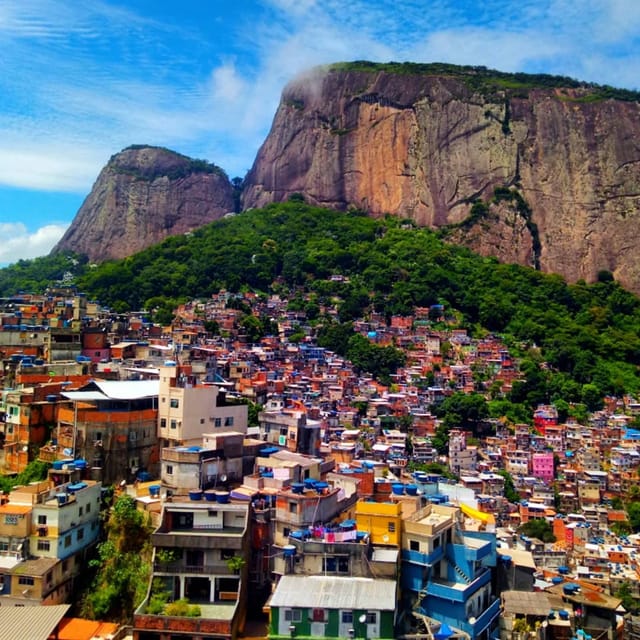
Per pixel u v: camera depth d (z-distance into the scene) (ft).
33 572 222.48
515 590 246.27
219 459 264.11
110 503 259.60
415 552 214.90
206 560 216.74
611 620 259.39
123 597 232.12
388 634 193.57
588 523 522.06
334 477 273.54
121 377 364.17
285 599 196.85
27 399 305.12
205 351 552.00
